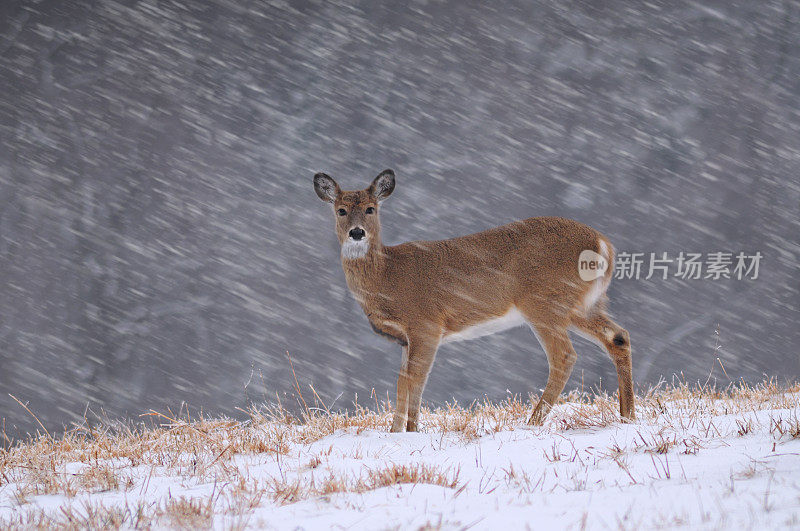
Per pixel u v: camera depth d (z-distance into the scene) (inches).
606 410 249.9
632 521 120.5
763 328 956.0
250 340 1120.2
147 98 1423.5
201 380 1072.2
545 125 1384.1
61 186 1296.8
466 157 1385.3
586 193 1283.2
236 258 1243.8
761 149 1210.6
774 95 1256.2
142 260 1233.4
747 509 122.2
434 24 1528.1
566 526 120.6
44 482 195.0
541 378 1000.9
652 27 1389.0
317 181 285.0
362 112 1461.6
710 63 1314.0
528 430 233.1
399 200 1330.0
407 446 221.6
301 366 1068.5
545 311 260.2
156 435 269.6
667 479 153.0
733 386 314.8
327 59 1513.3
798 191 1160.8
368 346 1117.7
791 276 1029.2
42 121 1363.2
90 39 1449.3
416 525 126.0
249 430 253.8
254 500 157.5
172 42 1481.3
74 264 1208.2
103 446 256.5
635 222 1195.9
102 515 151.8
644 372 919.0
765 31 1309.1
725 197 1185.4
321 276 1228.5
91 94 1408.7
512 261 263.6
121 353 1109.1
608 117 1346.0
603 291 262.2
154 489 182.2
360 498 151.9
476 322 269.9
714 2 1347.2
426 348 263.7
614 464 174.2
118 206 1293.1
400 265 268.8
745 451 172.2
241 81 1469.0
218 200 1320.1
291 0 1551.4
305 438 239.8
